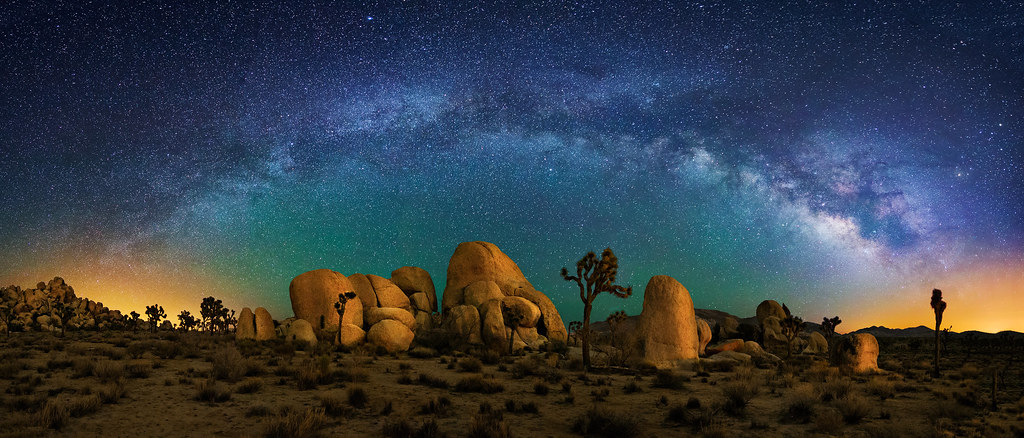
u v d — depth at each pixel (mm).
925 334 114188
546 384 20641
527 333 45219
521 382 22438
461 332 44781
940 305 28609
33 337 47031
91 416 13539
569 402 17578
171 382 18969
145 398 16203
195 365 25594
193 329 78125
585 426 13352
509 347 41500
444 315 50906
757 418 15375
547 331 47156
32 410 13492
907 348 63625
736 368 30719
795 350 53500
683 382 23031
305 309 46688
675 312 32969
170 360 28109
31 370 21641
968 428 14172
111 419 13344
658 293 33562
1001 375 25984
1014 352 55125
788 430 13914
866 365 29234
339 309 41125
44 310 79688
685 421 14688
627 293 28531
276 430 11797
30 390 16328
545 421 14547
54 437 11539
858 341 29766
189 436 12008
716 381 24109
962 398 18625
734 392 17500
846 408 15484
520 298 46938
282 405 15531
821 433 13641
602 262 28484
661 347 32344
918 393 20875
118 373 19938
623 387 21281
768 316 61844
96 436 11797
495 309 45062
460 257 52812
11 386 17062
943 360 42375
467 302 48562
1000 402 19031
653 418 15273
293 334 43125
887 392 19656
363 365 27188
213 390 16312
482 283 48938
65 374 20812
